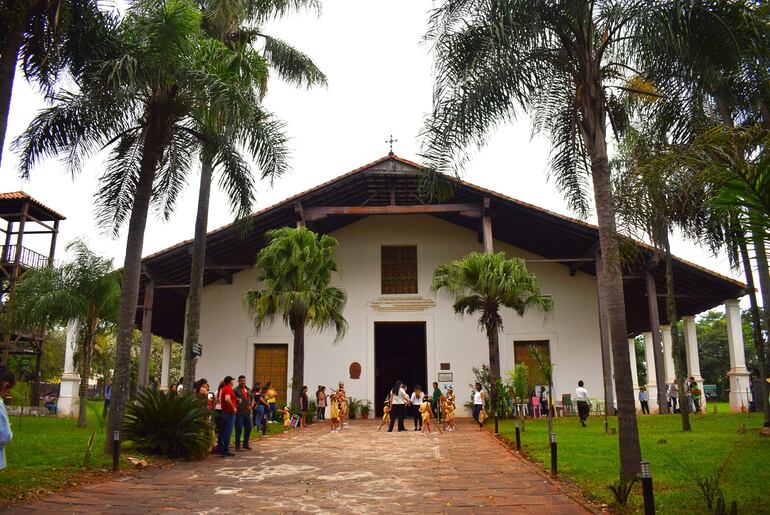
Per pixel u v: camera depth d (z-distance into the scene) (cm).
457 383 2341
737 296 2116
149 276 2191
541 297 1873
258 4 1673
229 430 1095
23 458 926
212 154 1184
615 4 819
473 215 2170
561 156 1062
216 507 673
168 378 2930
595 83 859
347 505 687
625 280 2189
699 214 1058
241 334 2430
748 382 2098
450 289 1905
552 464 853
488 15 807
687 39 785
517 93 838
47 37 962
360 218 2544
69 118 1066
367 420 2205
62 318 1778
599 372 2308
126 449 1030
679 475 800
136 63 971
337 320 1988
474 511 654
